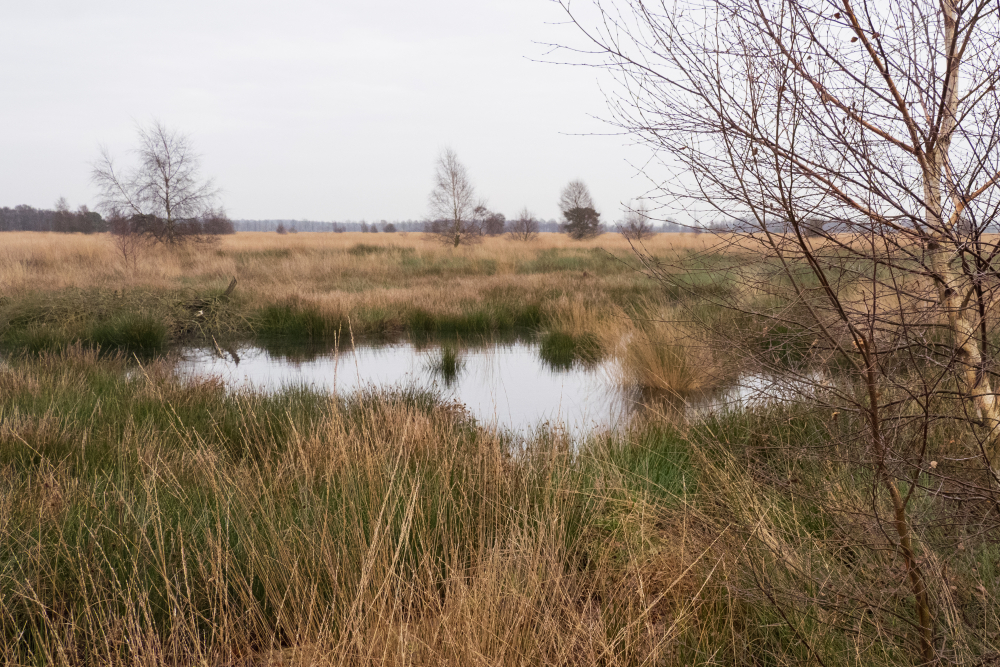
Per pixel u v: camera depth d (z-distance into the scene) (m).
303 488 3.54
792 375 2.08
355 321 12.61
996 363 1.96
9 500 3.23
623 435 5.18
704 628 2.52
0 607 2.47
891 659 2.16
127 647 2.37
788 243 1.89
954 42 1.91
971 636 2.03
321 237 67.38
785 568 2.56
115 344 11.54
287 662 2.31
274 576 2.79
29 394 6.22
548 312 13.30
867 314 1.79
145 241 28.52
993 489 1.86
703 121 1.89
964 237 1.93
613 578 2.98
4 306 13.04
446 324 12.96
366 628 2.23
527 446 4.77
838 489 2.65
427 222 44.66
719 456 3.96
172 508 3.47
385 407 5.55
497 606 2.33
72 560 2.76
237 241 52.31
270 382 8.50
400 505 3.29
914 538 2.11
